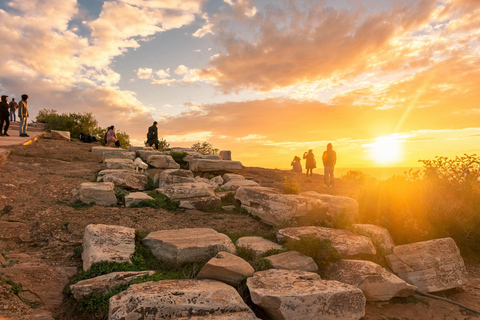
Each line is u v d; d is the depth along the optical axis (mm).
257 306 4434
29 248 5559
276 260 5434
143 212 7617
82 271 4828
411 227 7859
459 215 8133
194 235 5895
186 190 8805
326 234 6562
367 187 9719
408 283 5727
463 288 6000
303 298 4047
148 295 3668
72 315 3949
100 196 7980
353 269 5289
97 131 24250
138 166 11945
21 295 4105
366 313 4770
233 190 11023
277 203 7707
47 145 14914
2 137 14961
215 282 4402
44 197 7930
